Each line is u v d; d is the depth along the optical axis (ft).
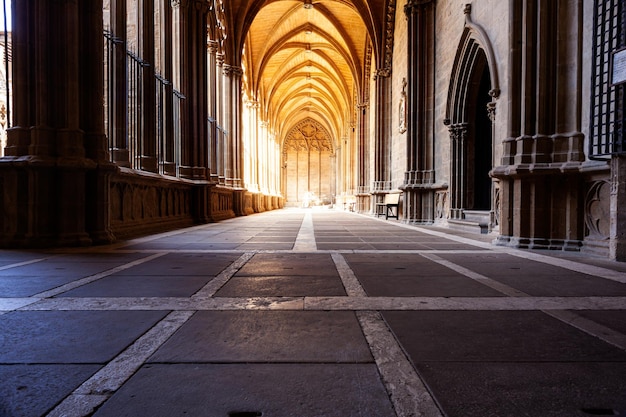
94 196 23.94
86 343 7.52
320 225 44.70
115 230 27.45
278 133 159.84
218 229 37.88
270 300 10.75
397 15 66.39
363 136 97.66
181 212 44.06
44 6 22.74
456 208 40.86
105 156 24.45
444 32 44.70
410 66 49.21
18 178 22.44
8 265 16.46
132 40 41.11
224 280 13.37
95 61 24.31
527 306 10.28
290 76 126.72
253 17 77.00
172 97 43.01
